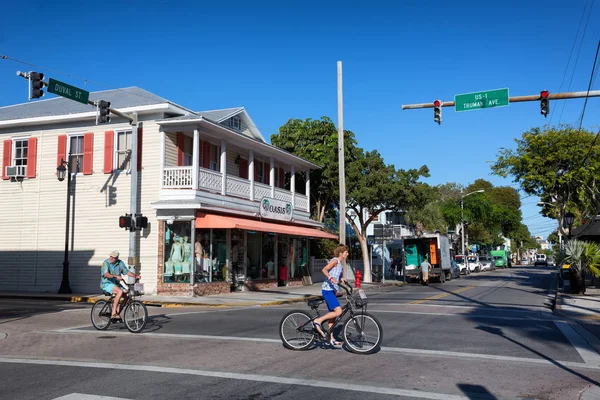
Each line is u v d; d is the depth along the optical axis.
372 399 6.42
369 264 34.88
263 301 19.89
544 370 8.12
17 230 23.98
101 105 17.42
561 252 23.77
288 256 28.91
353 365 8.29
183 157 22.67
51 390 6.85
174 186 21.17
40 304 19.25
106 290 12.12
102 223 22.50
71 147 23.56
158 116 22.03
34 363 8.58
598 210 30.17
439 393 6.70
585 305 17.92
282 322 9.66
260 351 9.42
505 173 31.59
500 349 9.83
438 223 50.75
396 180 32.22
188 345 10.09
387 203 33.25
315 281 31.69
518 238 96.69
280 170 30.61
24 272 23.70
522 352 9.55
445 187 69.44
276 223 27.06
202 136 23.16
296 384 7.11
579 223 41.59
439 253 34.50
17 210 24.08
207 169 22.00
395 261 42.62
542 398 6.58
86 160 23.02
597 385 7.23
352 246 40.75
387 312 15.80
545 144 29.78
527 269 70.00
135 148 19.06
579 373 7.93
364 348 9.23
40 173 23.83
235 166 26.38
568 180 29.00
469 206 66.44
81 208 22.98
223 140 23.33
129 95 24.91
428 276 32.69
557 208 33.12
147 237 21.53
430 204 51.03
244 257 24.91
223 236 23.53
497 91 15.61
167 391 6.76
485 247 84.06
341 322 11.62
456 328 12.45
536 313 16.00
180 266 21.17
